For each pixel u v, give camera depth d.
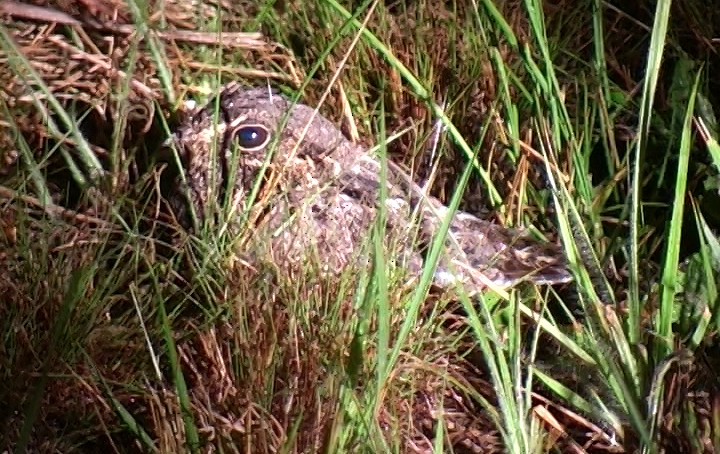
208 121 5.40
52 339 4.39
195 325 4.76
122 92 5.68
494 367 4.35
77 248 4.95
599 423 4.81
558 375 4.95
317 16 6.38
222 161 5.36
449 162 5.90
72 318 4.65
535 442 4.45
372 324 4.75
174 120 5.95
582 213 5.38
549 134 5.72
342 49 6.15
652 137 6.06
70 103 6.02
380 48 5.66
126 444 4.51
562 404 4.90
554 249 5.33
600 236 5.32
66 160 5.58
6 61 5.95
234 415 4.50
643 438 4.17
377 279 4.29
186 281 4.91
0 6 6.17
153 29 6.06
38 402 3.98
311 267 4.93
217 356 4.66
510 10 6.68
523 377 4.94
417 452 4.66
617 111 5.96
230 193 5.14
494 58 5.97
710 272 4.85
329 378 4.34
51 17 6.20
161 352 4.73
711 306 4.85
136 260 4.88
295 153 5.29
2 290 4.79
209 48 6.27
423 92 5.75
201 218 5.38
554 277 5.22
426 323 4.91
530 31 6.42
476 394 4.53
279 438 4.33
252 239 5.04
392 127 6.11
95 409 4.39
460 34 6.42
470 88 6.07
